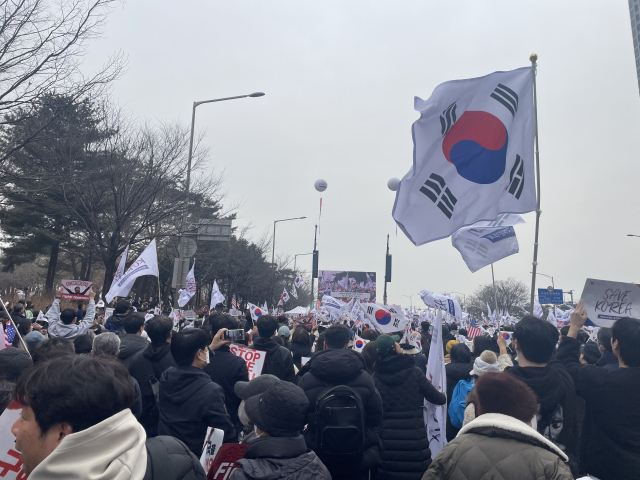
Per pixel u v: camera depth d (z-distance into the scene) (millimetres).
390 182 11648
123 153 21297
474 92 6051
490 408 2469
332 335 4480
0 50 11719
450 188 5863
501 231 6969
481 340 6195
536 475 2180
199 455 3648
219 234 18734
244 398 3553
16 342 6891
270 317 5910
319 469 2740
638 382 3258
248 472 2625
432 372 5410
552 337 3346
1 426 2328
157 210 21922
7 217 35875
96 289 38875
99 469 1541
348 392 3969
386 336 4816
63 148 19047
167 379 3812
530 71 6082
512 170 5906
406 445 4656
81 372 1668
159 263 40406
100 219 27047
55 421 1616
